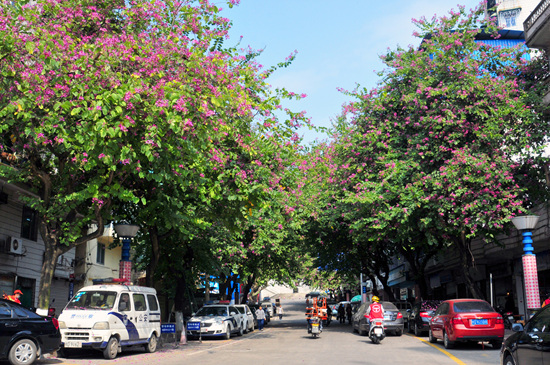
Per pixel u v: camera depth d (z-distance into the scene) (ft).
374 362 42.39
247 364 41.98
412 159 73.00
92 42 48.52
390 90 80.59
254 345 64.39
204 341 76.28
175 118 40.83
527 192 72.28
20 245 71.87
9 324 38.73
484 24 75.92
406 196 70.08
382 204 74.90
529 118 68.95
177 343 64.64
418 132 75.41
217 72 45.93
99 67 42.14
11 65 42.09
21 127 45.96
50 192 50.67
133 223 64.18
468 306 55.11
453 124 68.54
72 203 48.24
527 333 27.66
